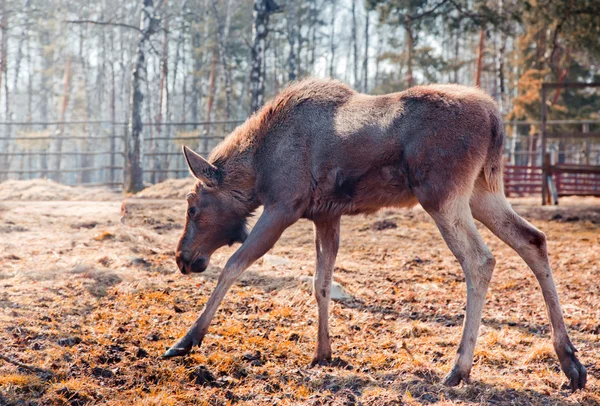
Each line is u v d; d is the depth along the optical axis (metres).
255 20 18.19
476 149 3.94
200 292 5.81
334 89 4.44
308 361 4.41
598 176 20.06
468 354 3.93
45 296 5.34
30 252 7.14
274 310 5.41
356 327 5.15
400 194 4.15
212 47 36.91
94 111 47.31
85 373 3.98
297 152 4.34
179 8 41.16
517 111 28.66
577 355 4.54
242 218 4.88
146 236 8.49
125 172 19.59
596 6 21.56
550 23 22.67
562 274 7.30
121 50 41.44
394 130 4.05
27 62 40.16
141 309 5.23
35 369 3.92
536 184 18.31
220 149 4.82
